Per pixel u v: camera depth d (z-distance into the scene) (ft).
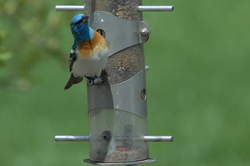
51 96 50.49
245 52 54.85
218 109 46.85
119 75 24.27
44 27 31.27
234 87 49.98
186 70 53.01
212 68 53.06
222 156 41.39
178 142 42.73
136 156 24.22
